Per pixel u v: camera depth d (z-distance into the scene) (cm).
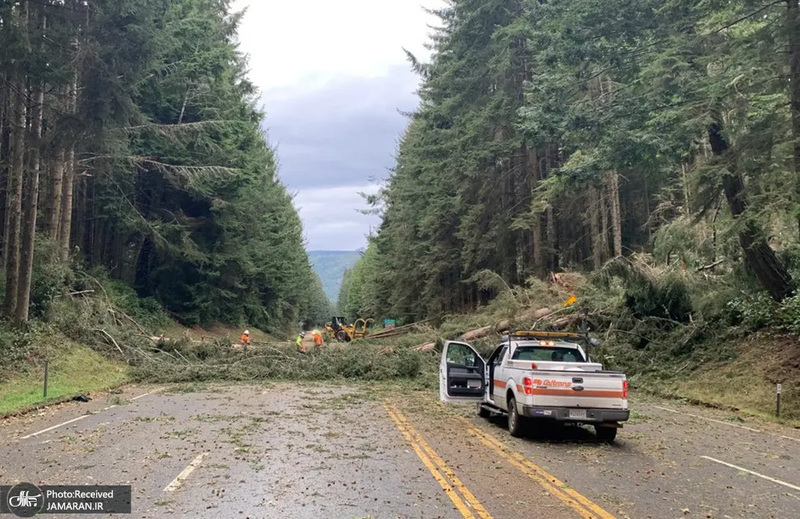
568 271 2859
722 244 1861
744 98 1544
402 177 5131
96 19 1773
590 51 1759
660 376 1917
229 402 1530
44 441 995
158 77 2572
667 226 2052
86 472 785
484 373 1350
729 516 646
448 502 663
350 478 763
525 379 1066
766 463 935
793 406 1450
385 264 5753
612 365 2016
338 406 1476
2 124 2319
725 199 1827
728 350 1850
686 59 1664
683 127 1598
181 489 705
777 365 1639
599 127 1762
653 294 2117
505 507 649
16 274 2014
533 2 2019
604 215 2942
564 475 809
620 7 1722
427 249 4275
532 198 2998
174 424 1171
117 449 929
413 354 2211
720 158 1609
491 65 2903
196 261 3706
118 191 3244
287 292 6141
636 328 2128
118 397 1611
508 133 3031
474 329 2542
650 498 704
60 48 1753
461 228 3400
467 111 3184
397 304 4716
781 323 1795
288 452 916
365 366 2194
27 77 1791
